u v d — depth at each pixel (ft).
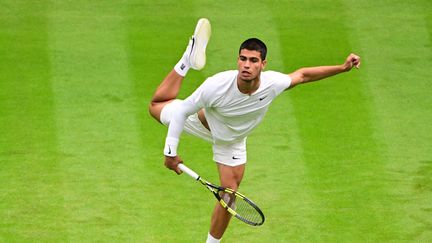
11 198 104.83
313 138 119.14
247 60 83.41
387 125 122.52
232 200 93.09
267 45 138.82
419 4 151.02
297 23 144.77
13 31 139.95
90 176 109.50
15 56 134.00
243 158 94.32
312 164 113.70
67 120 120.57
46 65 132.16
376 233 100.63
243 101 86.79
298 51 138.10
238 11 146.82
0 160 111.96
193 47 91.97
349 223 102.37
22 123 119.65
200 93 86.28
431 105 127.34
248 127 90.43
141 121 121.08
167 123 92.68
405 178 111.14
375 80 132.36
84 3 146.92
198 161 113.91
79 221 100.99
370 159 114.93
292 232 100.63
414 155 116.06
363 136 119.96
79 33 139.74
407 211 104.63
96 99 125.39
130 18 143.84
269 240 99.19
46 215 101.96
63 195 105.70
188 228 100.78
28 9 145.18
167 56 135.54
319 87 130.72
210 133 93.76
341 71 89.30
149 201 105.19
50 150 114.32
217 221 93.50
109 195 105.91
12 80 128.67
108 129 119.14
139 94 126.72
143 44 138.00
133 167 111.65
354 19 146.30
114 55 135.03
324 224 102.17
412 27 144.87
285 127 121.39
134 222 101.24
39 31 139.95
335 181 110.32
